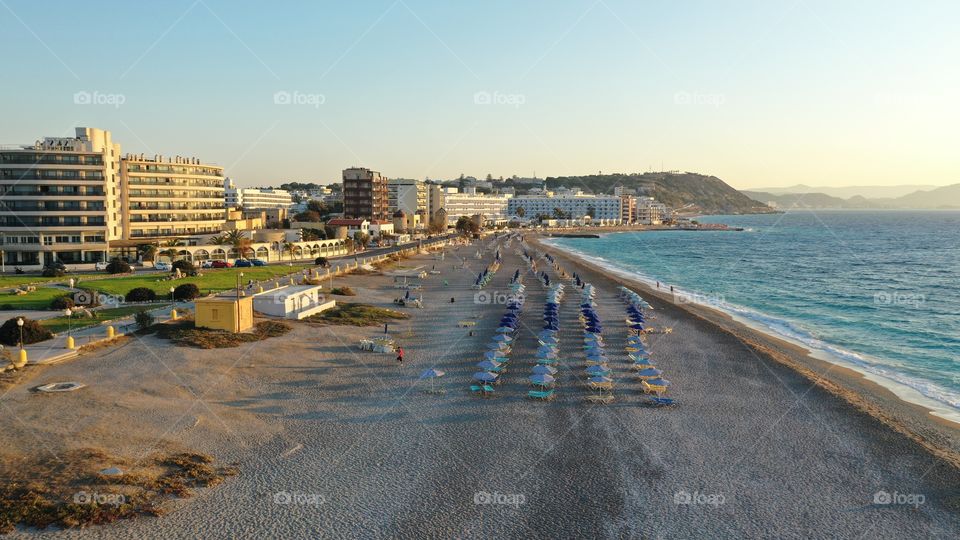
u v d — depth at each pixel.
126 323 53.66
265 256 122.25
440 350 53.44
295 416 36.31
